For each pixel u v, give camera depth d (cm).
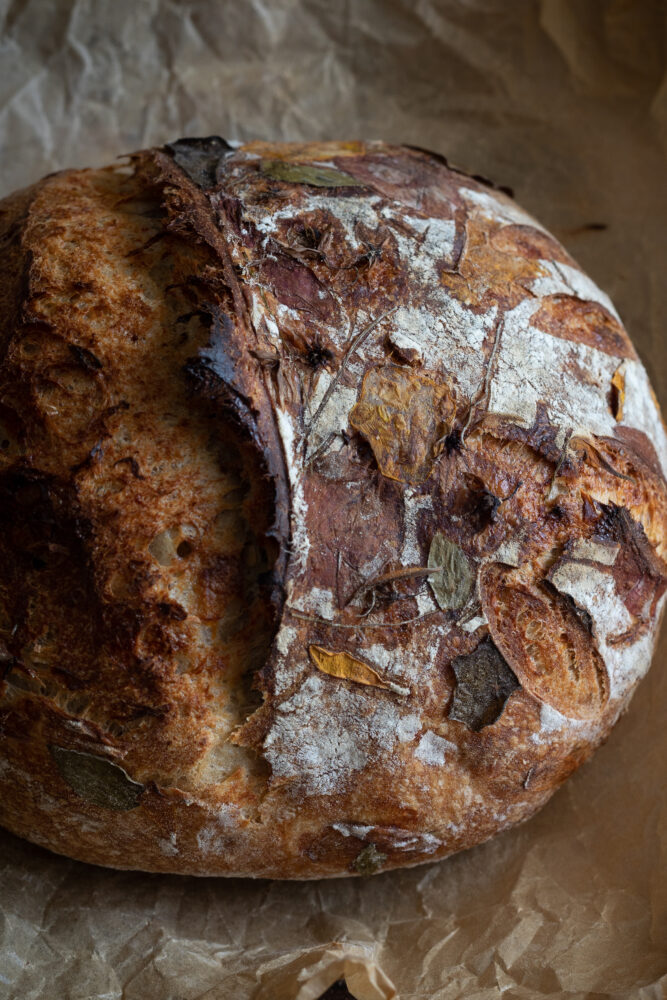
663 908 59
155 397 53
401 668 53
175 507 52
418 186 59
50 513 52
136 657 52
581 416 56
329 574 53
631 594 57
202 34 71
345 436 53
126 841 55
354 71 73
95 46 70
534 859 61
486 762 55
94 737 53
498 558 54
